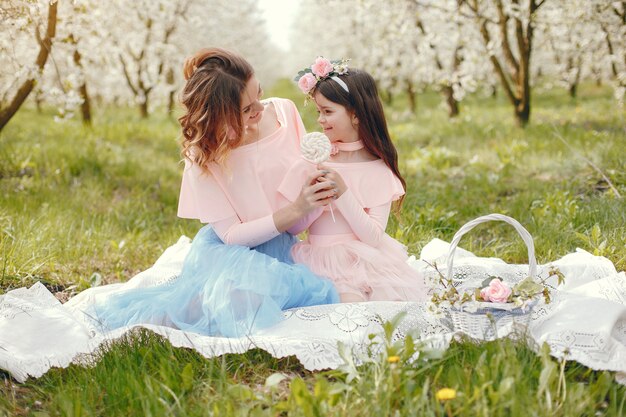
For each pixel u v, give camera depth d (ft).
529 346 8.12
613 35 27.96
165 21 40.98
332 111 10.00
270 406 7.08
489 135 30.12
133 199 20.03
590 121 31.19
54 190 19.51
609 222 14.16
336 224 10.08
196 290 9.75
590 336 8.25
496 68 30.89
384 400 6.84
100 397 7.80
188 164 10.00
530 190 18.74
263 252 10.12
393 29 36.22
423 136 33.65
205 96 9.23
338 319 9.05
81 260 14.17
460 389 7.20
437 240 13.52
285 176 9.87
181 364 8.43
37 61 19.15
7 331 9.43
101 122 37.91
